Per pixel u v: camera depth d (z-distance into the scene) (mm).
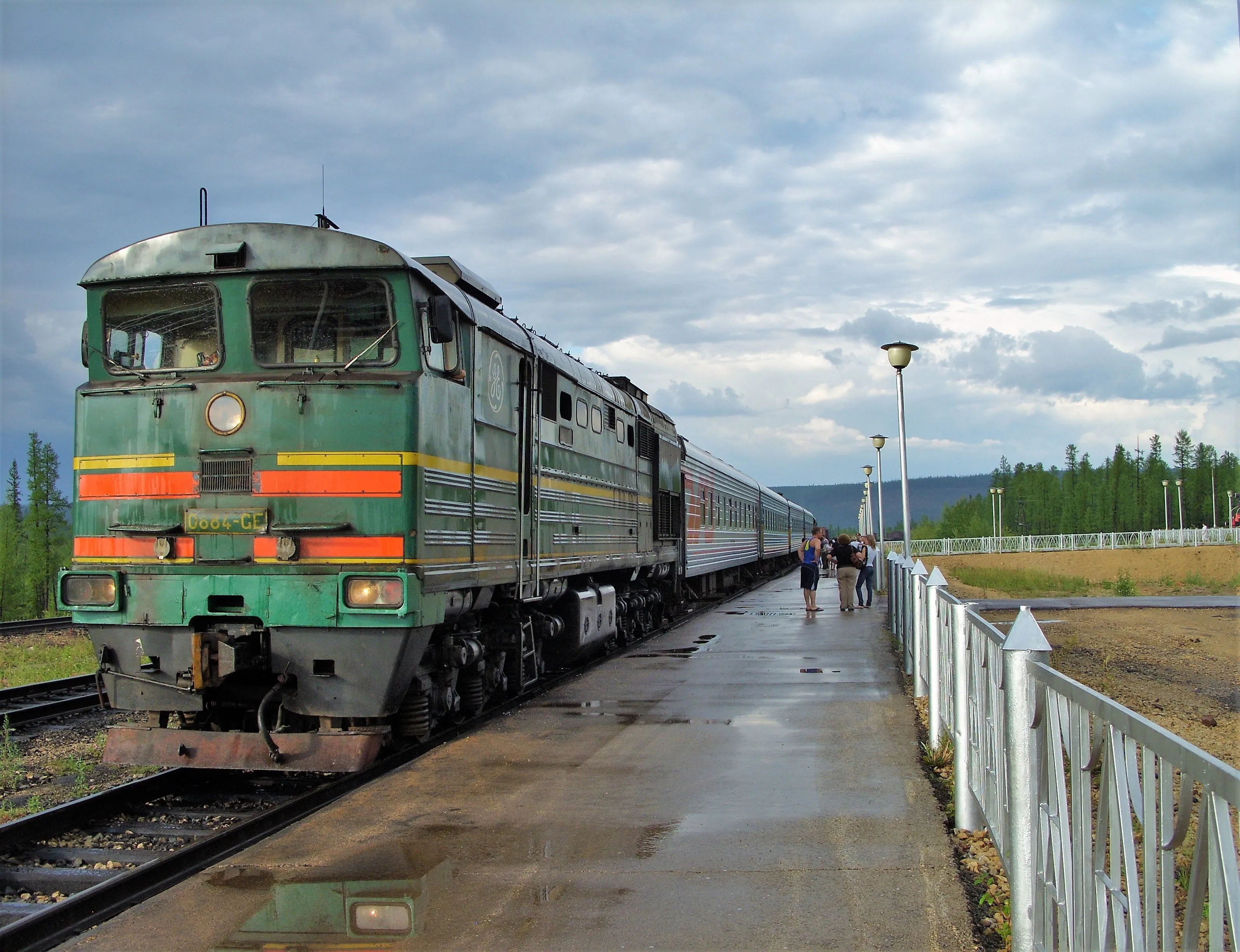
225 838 6266
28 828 6535
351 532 7500
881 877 5375
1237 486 106750
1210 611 24531
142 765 7516
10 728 10008
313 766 7309
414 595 7391
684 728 9352
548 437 11359
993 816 5215
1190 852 4949
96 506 7914
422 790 7223
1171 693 12438
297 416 7594
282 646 7508
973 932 4656
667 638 17406
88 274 8148
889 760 8000
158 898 5215
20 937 4773
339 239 7836
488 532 9344
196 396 7734
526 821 6445
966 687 6238
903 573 14047
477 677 10070
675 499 20109
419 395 7637
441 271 9758
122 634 7777
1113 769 3064
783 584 37188
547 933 4703
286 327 7953
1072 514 115125
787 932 4672
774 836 6086
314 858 5801
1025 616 4285
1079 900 3416
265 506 7570
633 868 5551
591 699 11000
